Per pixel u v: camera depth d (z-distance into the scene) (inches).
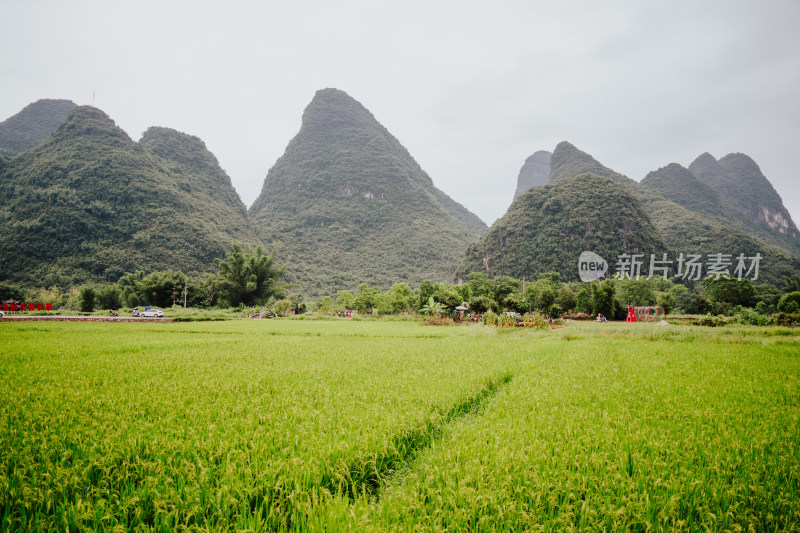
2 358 505.4
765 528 140.6
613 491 157.3
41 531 131.9
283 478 158.4
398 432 211.9
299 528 137.3
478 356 562.6
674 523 138.0
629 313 2016.5
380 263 6978.4
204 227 4958.2
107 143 5388.8
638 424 239.5
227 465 163.0
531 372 429.7
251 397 298.4
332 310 2456.9
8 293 2714.1
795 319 1242.0
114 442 193.9
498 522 139.6
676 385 361.7
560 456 185.5
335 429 215.3
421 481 167.9
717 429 233.1
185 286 2469.2
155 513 139.9
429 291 2281.0
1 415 240.8
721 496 152.2
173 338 824.3
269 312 2359.7
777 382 381.1
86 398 289.0
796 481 164.4
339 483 159.5
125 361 488.4
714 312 2276.1
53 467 163.2
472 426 235.3
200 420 237.1
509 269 4995.1
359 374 405.1
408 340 842.8
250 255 2901.1
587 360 531.8
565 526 137.0
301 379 376.8
